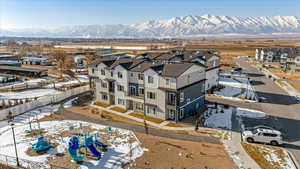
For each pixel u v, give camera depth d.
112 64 52.41
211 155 29.12
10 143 32.84
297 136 35.00
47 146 30.92
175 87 40.16
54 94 60.22
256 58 145.75
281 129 37.75
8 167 26.30
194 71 45.69
